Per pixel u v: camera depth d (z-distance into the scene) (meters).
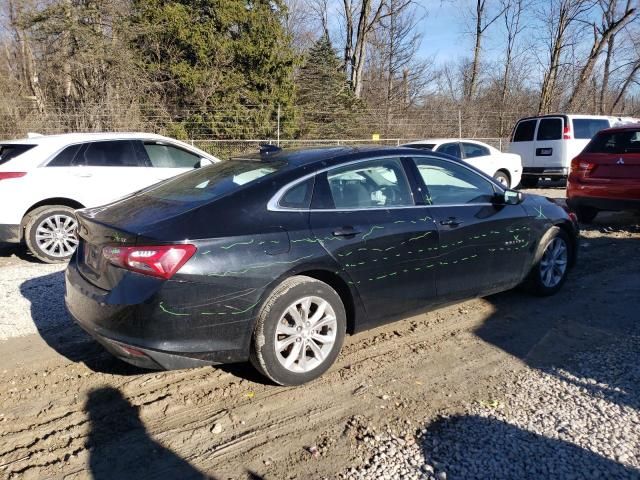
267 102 19.77
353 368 3.69
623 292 5.28
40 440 2.88
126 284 2.99
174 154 7.84
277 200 3.38
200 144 17.25
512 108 28.17
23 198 6.48
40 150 6.73
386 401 3.25
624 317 4.60
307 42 32.62
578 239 5.38
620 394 3.26
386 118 22.44
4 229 6.41
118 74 17.69
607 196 7.77
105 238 3.19
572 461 2.62
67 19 17.25
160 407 3.20
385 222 3.74
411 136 22.05
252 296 3.14
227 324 3.09
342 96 24.38
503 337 4.21
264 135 19.36
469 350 3.98
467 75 31.28
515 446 2.76
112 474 2.61
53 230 6.69
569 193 8.35
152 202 3.54
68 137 7.04
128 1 18.59
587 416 3.02
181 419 3.08
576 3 26.75
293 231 3.32
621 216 9.58
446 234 4.07
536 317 4.63
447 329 4.38
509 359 3.82
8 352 3.92
